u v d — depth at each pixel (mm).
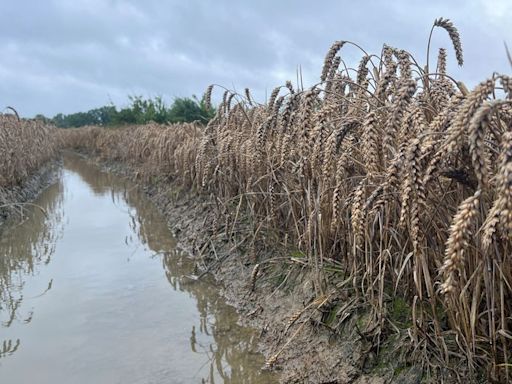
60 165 21047
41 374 3797
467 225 2037
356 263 3734
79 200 11859
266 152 5172
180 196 9266
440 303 3211
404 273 3406
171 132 10641
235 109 7055
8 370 3852
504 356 2607
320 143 3637
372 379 3193
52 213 10172
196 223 7484
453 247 2053
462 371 2818
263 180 5625
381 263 3549
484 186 2002
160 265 6434
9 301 5254
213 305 5078
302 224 4707
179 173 9414
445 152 2402
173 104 20453
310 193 4129
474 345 2682
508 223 1796
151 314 4879
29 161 12414
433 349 2967
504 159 1874
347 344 3508
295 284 4523
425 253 2996
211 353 4090
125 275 6066
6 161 10203
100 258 6816
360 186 3164
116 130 21859
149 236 7953
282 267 4902
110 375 3766
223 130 6750
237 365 3904
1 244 7621
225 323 4633
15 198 10062
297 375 3625
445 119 2609
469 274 2787
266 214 5578
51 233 8344
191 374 3777
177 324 4645
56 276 6062
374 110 3197
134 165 15039
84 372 3812
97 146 23906
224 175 6348
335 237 4020
